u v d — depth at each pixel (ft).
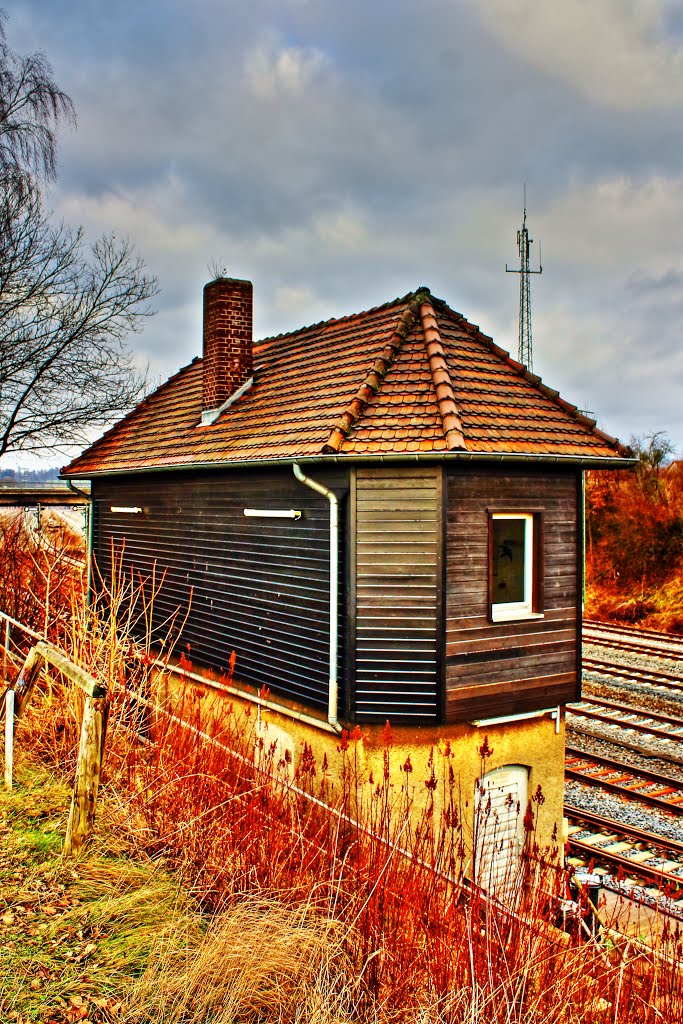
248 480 36.55
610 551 101.81
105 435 55.67
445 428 28.17
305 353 42.09
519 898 18.03
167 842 20.86
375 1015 14.55
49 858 19.58
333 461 29.30
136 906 17.75
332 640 29.96
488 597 30.14
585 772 39.96
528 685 31.27
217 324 42.65
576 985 15.35
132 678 29.86
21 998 14.42
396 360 33.27
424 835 20.21
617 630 81.92
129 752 24.73
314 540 31.73
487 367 34.32
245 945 15.71
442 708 28.96
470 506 29.68
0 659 35.99
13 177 60.03
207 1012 14.71
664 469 104.01
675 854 31.12
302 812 21.88
